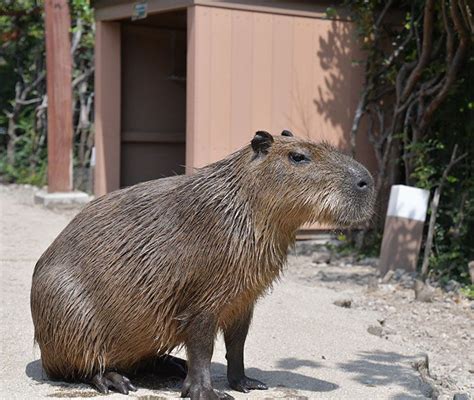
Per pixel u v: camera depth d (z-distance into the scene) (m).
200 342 4.08
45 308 4.31
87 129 14.36
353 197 3.95
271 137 4.04
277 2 9.47
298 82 9.69
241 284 4.04
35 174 15.77
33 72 15.96
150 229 4.12
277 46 9.53
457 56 8.26
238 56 9.32
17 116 16.06
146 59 11.65
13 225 10.63
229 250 3.99
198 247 4.03
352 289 7.65
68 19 12.48
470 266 7.58
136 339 4.20
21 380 4.57
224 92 9.27
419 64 8.80
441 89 8.54
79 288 4.22
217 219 4.02
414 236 8.16
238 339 4.39
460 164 8.57
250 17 9.35
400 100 9.12
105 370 4.35
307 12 9.65
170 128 11.91
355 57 9.95
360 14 9.73
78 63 14.68
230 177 4.09
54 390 4.36
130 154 11.70
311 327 6.07
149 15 10.89
